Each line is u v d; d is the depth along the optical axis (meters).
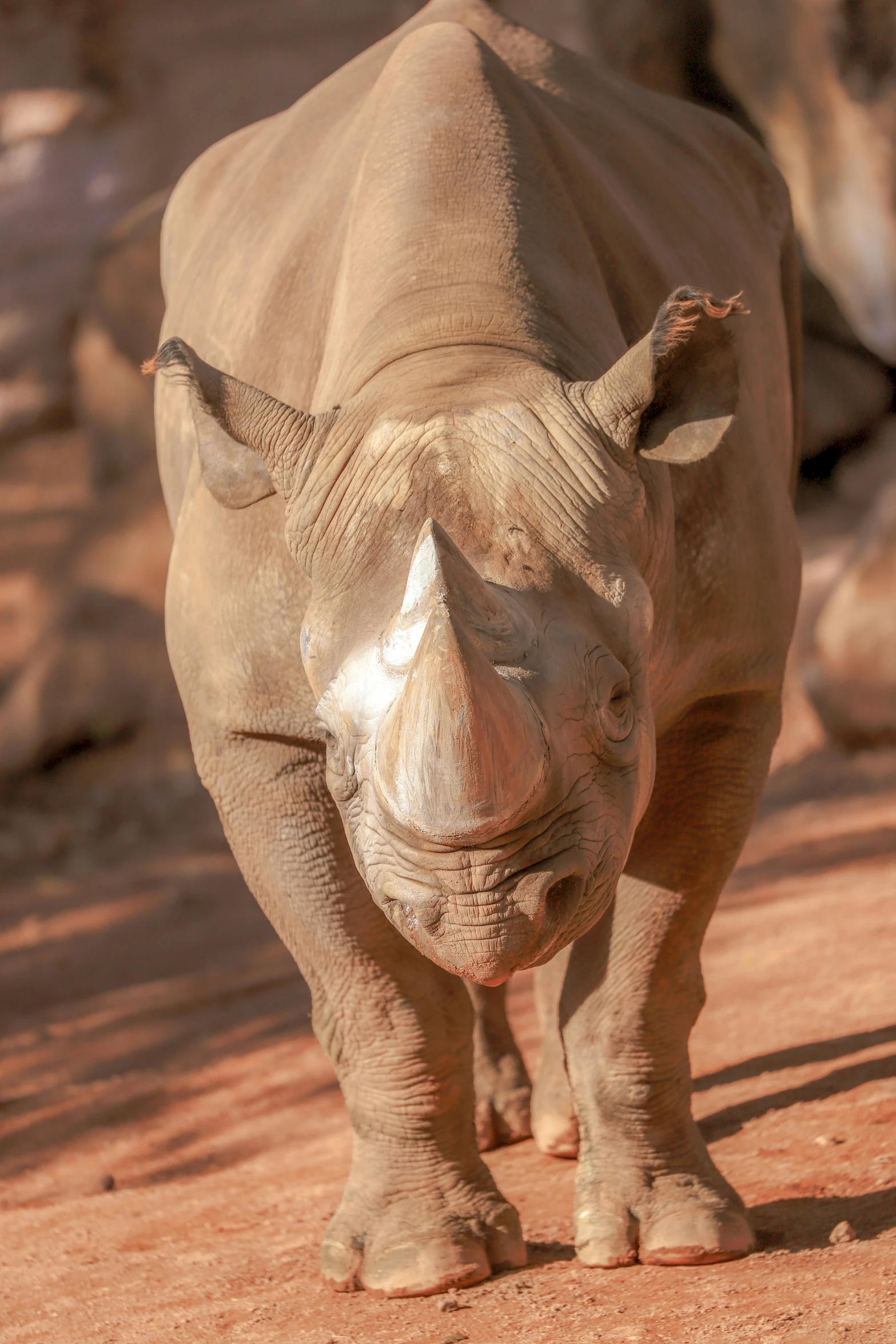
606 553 8.40
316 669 8.28
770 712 11.37
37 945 25.80
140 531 42.38
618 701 8.11
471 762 6.91
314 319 10.84
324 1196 12.84
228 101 64.69
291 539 8.93
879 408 45.38
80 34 73.00
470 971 7.65
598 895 8.03
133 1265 11.98
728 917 19.48
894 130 33.59
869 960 16.45
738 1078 13.80
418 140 10.33
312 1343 9.56
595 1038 10.75
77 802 37.28
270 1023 19.08
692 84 40.31
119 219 70.06
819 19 33.81
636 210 11.90
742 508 10.94
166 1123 16.16
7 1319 11.23
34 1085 18.39
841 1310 8.60
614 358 10.02
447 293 9.62
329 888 10.77
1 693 41.91
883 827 22.72
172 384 9.51
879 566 29.36
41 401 67.19
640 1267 10.21
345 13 64.06
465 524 8.27
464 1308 9.84
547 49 13.33
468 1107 10.93
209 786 11.13
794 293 15.83
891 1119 11.95
